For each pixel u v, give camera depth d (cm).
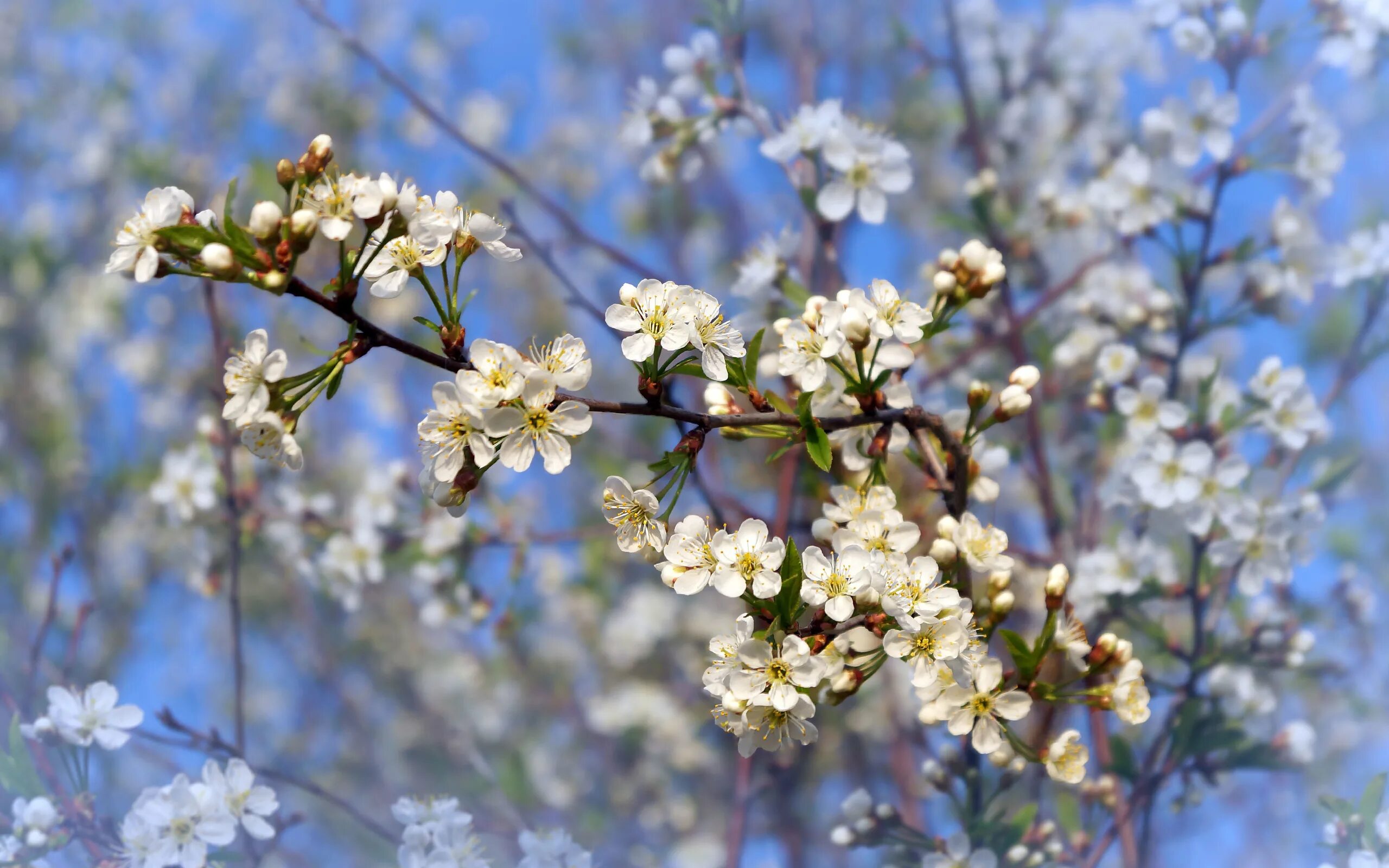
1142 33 584
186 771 417
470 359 235
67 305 822
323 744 730
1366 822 364
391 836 402
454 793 679
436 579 552
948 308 273
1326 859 430
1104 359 481
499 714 765
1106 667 266
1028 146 606
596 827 702
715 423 250
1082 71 599
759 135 458
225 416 226
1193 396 491
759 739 237
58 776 374
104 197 871
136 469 748
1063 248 577
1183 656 415
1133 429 429
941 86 648
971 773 385
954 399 538
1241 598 449
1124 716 260
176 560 745
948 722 255
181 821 339
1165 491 400
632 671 813
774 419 256
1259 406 425
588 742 770
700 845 698
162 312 794
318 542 586
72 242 859
